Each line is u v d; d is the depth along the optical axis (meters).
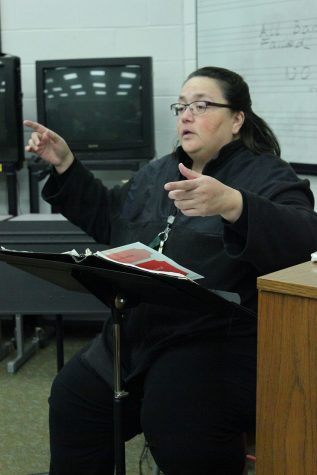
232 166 2.40
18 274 3.65
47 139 2.61
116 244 2.64
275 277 1.52
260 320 1.54
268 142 2.54
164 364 2.21
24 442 3.32
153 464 2.87
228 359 2.17
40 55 5.12
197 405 2.09
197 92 2.42
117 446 2.13
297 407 1.49
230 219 1.89
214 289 2.20
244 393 2.13
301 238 1.96
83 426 2.41
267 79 4.22
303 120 4.02
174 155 2.62
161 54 5.05
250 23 4.28
